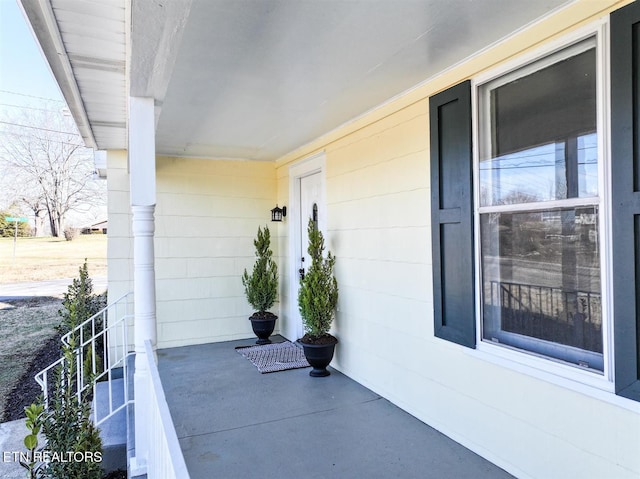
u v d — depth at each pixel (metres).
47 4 1.85
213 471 2.45
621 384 1.77
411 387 3.19
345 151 4.06
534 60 2.18
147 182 2.70
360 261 3.85
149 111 2.69
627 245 1.75
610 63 1.81
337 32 2.21
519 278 2.31
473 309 2.56
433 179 2.88
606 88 1.85
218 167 5.61
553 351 2.12
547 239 2.15
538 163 2.20
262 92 3.11
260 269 5.46
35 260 13.05
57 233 13.64
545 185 2.16
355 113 3.69
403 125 3.23
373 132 3.61
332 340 4.04
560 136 2.08
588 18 1.91
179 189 5.39
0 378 6.14
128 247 5.08
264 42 2.31
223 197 5.62
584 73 1.97
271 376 4.12
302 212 5.32
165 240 5.31
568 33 2.00
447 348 2.82
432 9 1.99
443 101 2.77
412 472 2.40
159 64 2.18
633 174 1.73
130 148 2.68
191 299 5.43
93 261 13.48
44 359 6.96
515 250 2.34
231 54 2.46
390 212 3.41
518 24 2.17
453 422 2.78
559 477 2.07
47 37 2.19
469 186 2.57
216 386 3.86
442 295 2.83
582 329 1.98
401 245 3.29
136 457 2.70
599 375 1.89
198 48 2.37
